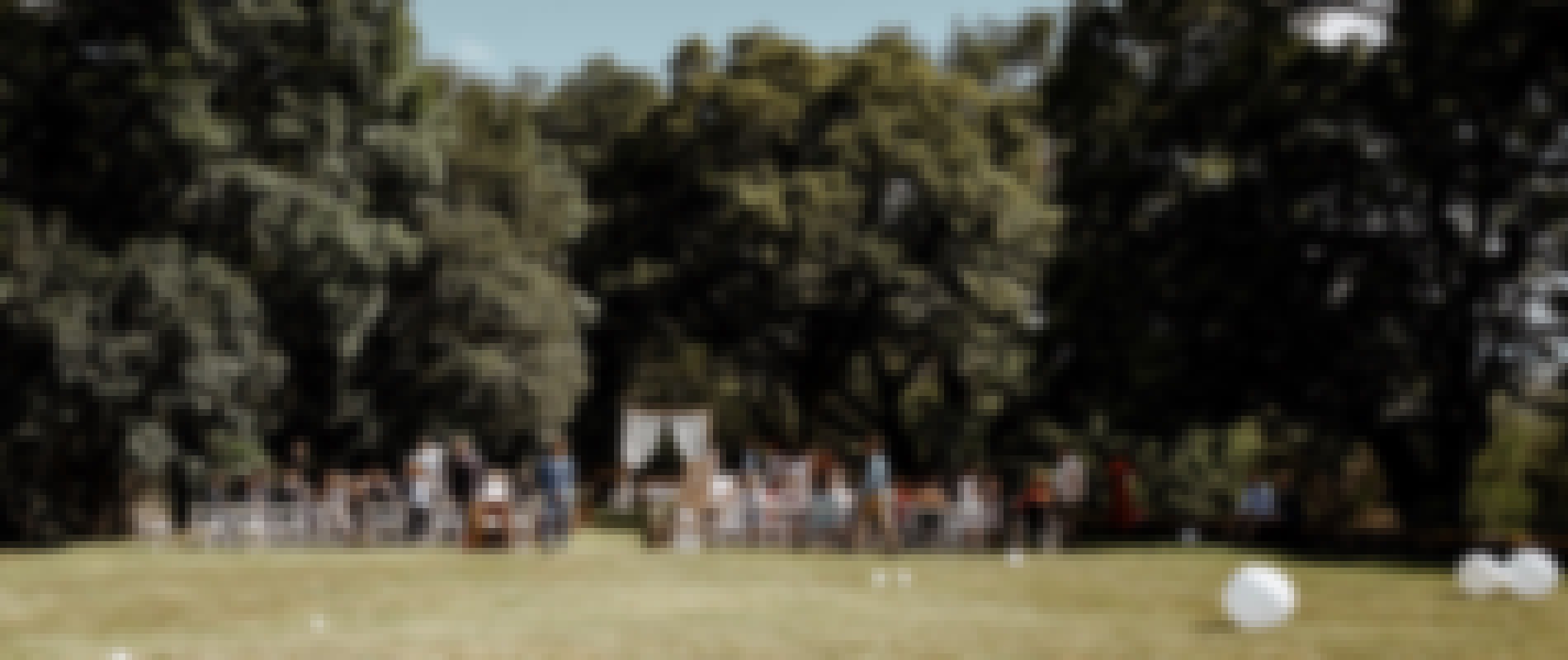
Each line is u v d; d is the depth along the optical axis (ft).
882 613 41.42
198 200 90.58
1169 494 118.62
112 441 92.22
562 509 76.54
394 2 103.71
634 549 83.05
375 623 40.40
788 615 40.40
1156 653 32.09
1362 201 96.89
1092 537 102.63
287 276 97.76
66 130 93.66
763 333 152.15
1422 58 90.68
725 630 36.73
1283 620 38.19
